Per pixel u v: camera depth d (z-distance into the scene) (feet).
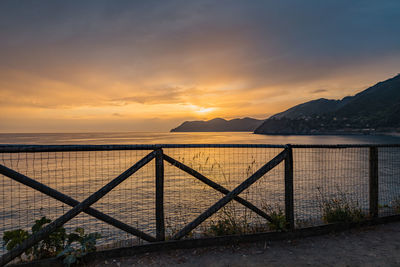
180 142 432.66
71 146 11.10
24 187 67.10
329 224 15.56
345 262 11.76
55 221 11.19
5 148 10.25
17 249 10.73
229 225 14.53
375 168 16.98
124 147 11.96
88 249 11.57
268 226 15.16
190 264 11.46
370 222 16.72
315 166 68.74
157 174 12.76
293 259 12.07
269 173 82.48
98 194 11.68
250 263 11.63
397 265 11.43
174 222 19.49
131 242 12.98
